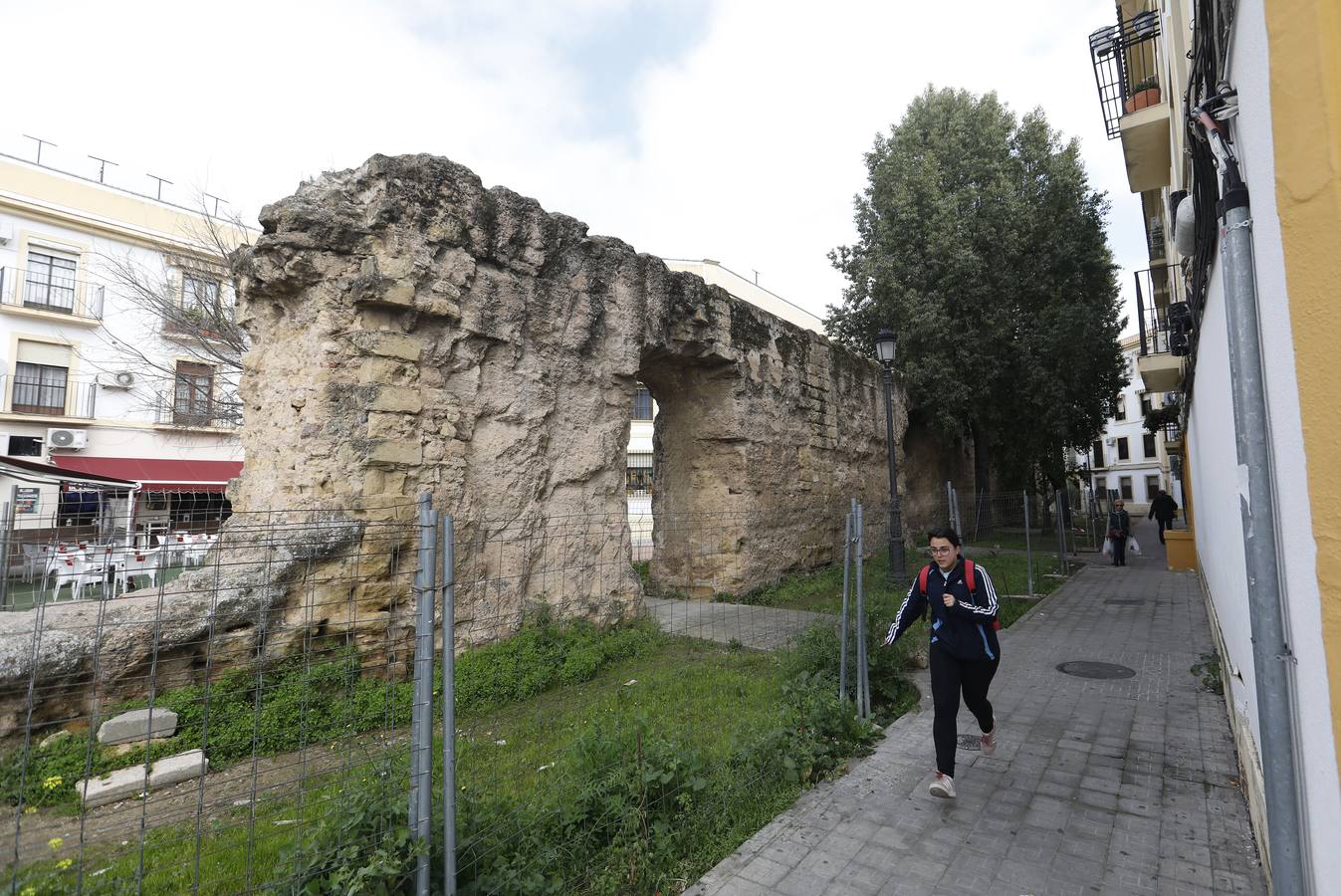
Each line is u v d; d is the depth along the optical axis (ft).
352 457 18.69
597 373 26.45
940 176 61.36
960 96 66.18
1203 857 10.53
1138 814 11.95
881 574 39.58
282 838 10.76
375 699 16.30
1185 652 23.35
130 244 62.23
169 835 10.96
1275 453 6.41
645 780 11.00
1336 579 5.06
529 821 10.02
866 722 15.85
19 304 56.75
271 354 20.88
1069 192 62.85
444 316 20.80
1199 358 18.95
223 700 14.89
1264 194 6.06
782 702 16.97
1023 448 67.00
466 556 20.97
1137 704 17.99
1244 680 11.54
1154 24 26.45
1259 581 6.61
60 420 58.13
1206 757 14.33
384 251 19.74
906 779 13.58
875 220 67.15
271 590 16.30
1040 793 12.87
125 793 12.32
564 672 19.92
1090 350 59.52
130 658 14.34
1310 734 5.94
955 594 13.15
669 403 38.01
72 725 13.71
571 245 25.59
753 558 35.99
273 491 19.79
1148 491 143.43
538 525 23.59
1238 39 6.86
